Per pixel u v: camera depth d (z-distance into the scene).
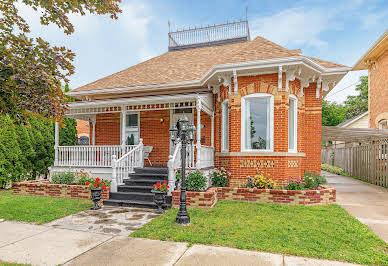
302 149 9.25
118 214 6.52
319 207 6.84
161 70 12.69
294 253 3.98
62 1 3.63
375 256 3.84
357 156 14.91
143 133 11.67
